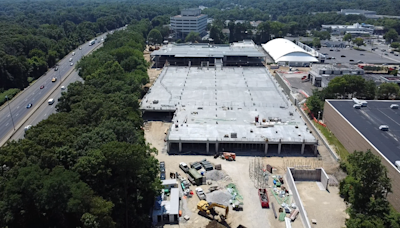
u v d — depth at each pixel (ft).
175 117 540.11
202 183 393.91
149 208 343.46
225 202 359.25
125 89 573.74
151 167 337.11
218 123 519.60
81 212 265.54
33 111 603.67
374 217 275.59
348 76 611.06
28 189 261.65
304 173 403.13
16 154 305.53
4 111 613.11
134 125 446.19
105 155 299.99
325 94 604.90
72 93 545.03
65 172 282.97
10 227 266.98
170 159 450.71
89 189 275.59
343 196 370.12
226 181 398.01
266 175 410.72
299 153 470.39
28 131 374.02
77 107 477.36
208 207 341.62
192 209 351.46
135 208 320.29
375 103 538.06
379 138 416.46
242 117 542.16
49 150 320.70
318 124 560.61
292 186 376.27
